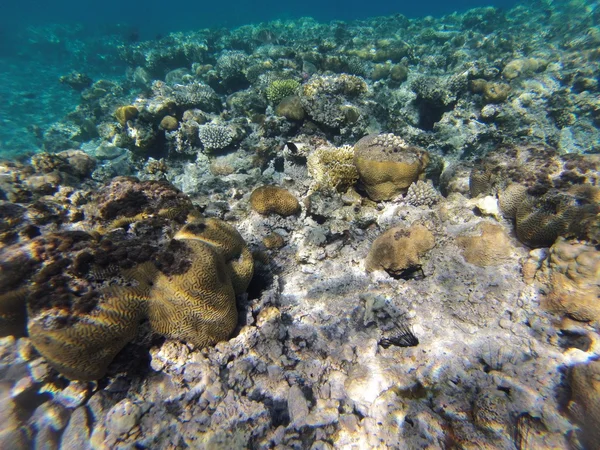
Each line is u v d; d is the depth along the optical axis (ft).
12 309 1.60
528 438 1.34
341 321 2.11
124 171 4.94
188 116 5.22
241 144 4.77
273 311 2.03
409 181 3.00
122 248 1.70
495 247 2.15
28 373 1.69
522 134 5.03
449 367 1.73
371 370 1.81
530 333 1.81
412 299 2.16
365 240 2.68
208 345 1.80
